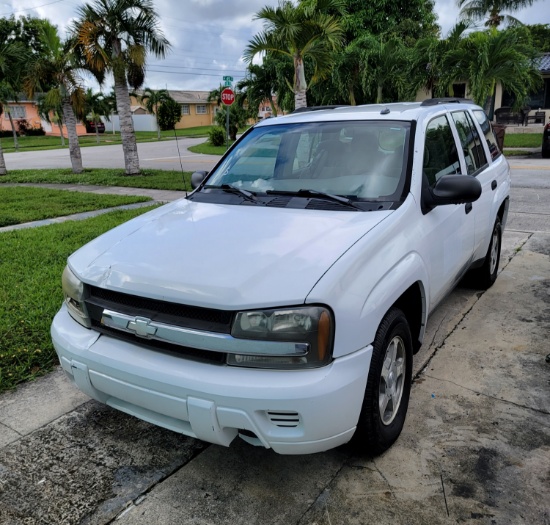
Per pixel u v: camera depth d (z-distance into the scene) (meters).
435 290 3.37
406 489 2.57
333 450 2.87
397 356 2.89
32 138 55.94
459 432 2.99
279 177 3.60
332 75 20.61
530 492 2.52
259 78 21.45
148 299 2.48
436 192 3.19
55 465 2.83
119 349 2.56
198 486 2.64
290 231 2.77
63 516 2.47
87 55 15.45
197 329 2.32
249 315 2.24
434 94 21.34
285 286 2.29
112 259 2.77
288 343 2.22
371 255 2.58
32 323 4.42
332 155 3.51
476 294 5.12
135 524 2.42
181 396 2.32
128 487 2.65
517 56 18.25
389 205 3.04
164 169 18.62
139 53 15.37
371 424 2.57
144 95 47.47
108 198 11.74
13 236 7.79
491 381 3.53
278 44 13.27
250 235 2.77
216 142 32.16
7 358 3.86
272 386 2.20
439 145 3.78
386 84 21.53
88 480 2.71
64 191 13.54
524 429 3.00
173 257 2.64
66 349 2.73
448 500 2.49
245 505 2.51
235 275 2.39
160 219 3.25
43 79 17.92
